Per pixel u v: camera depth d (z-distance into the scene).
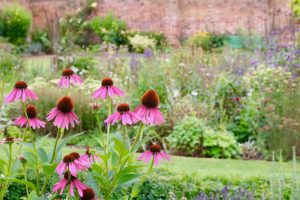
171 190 4.41
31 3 20.45
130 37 18.41
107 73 10.02
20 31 18.34
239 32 17.77
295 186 3.49
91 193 2.26
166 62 9.65
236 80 8.20
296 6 11.27
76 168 2.23
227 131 7.34
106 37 18.81
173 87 8.16
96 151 2.67
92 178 2.59
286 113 6.49
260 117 7.12
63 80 2.69
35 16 20.42
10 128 7.11
